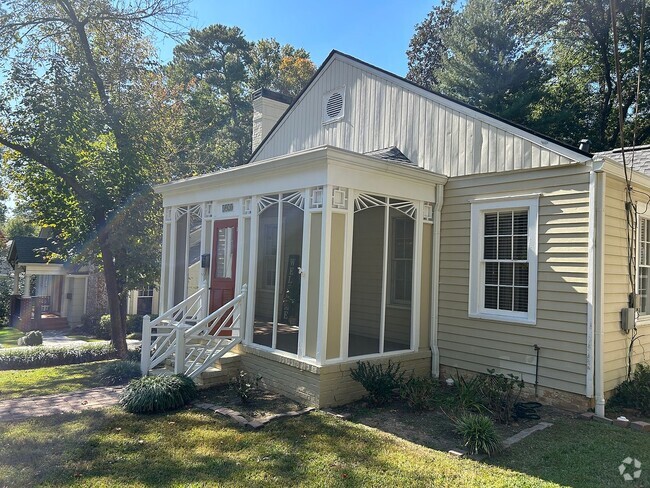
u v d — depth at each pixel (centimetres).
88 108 1083
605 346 627
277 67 3662
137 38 1177
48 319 1911
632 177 682
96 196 1102
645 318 725
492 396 581
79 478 397
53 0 1052
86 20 1080
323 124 1085
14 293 2338
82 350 1099
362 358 668
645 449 479
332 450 465
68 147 1090
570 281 637
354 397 646
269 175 735
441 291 793
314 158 633
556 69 2294
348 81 1027
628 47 2041
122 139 1121
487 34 2283
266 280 1147
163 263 1010
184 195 963
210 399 655
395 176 718
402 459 444
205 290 880
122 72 1155
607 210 638
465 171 772
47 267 2016
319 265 634
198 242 1784
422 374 766
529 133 689
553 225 659
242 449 466
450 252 785
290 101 1393
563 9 2141
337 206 639
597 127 2192
